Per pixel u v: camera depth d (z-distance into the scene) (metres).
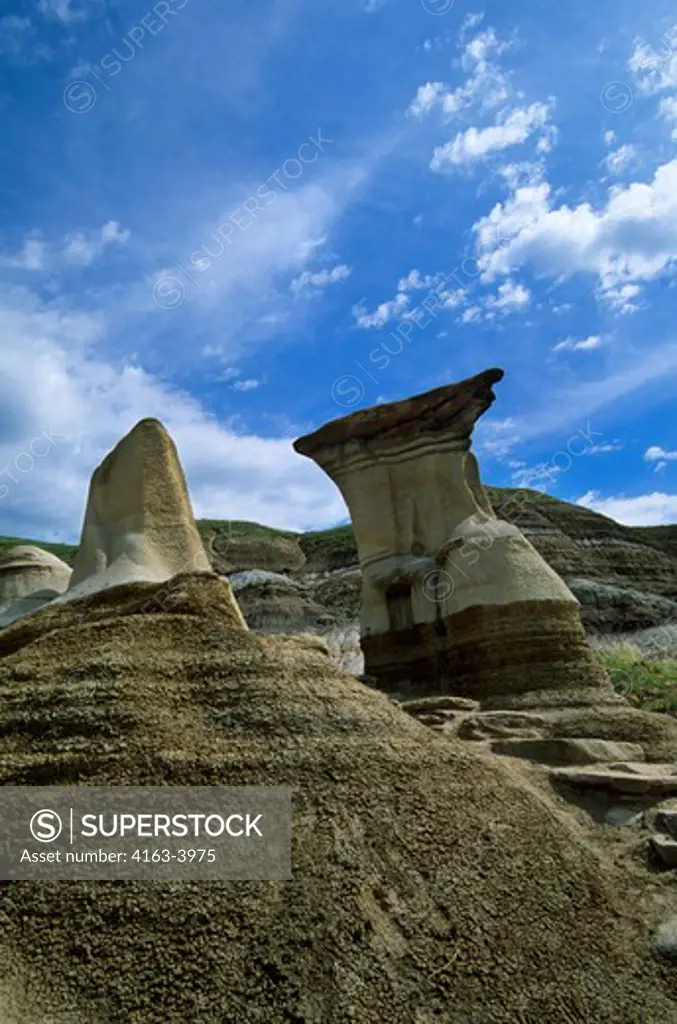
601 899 5.82
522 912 5.27
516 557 12.81
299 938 4.53
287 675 6.97
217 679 6.78
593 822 7.50
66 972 4.32
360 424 16.09
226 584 8.81
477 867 5.49
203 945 4.46
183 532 11.07
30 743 6.03
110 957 4.39
